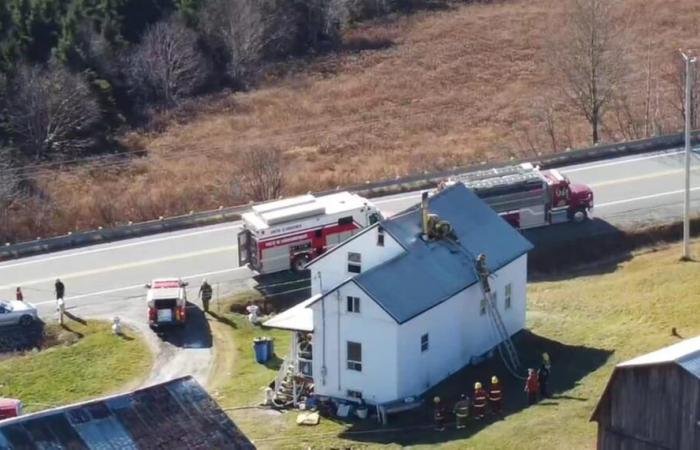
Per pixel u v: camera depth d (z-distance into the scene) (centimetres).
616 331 18900
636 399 12506
